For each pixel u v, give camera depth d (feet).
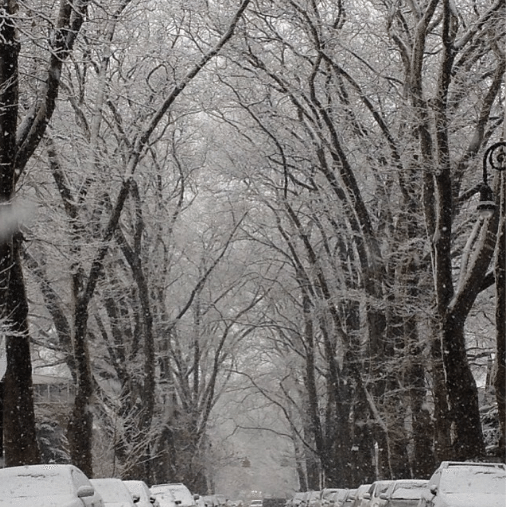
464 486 60.34
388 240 120.26
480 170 106.73
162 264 159.22
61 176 101.76
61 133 109.09
